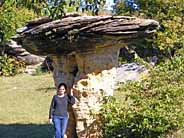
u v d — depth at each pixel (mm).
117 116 12586
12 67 35250
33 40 13148
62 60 13672
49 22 12695
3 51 35625
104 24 12539
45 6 8047
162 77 12453
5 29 29797
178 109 11844
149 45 29016
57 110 13094
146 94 12375
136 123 11898
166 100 11875
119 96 15672
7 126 17797
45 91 26188
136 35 12930
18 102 23344
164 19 29109
